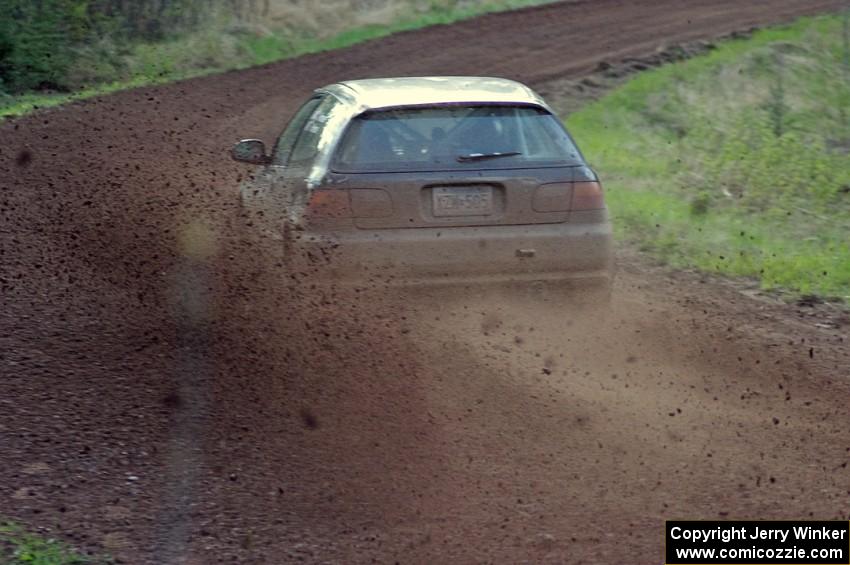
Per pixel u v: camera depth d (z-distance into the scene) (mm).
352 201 25734
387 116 26578
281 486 19438
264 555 17141
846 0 119062
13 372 23859
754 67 89250
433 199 26031
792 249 42312
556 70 87500
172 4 96562
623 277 37250
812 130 76250
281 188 28797
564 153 27031
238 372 24062
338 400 22922
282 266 27188
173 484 19297
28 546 16766
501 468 20328
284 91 80562
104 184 43062
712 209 49500
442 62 91312
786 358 27641
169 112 69875
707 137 70062
